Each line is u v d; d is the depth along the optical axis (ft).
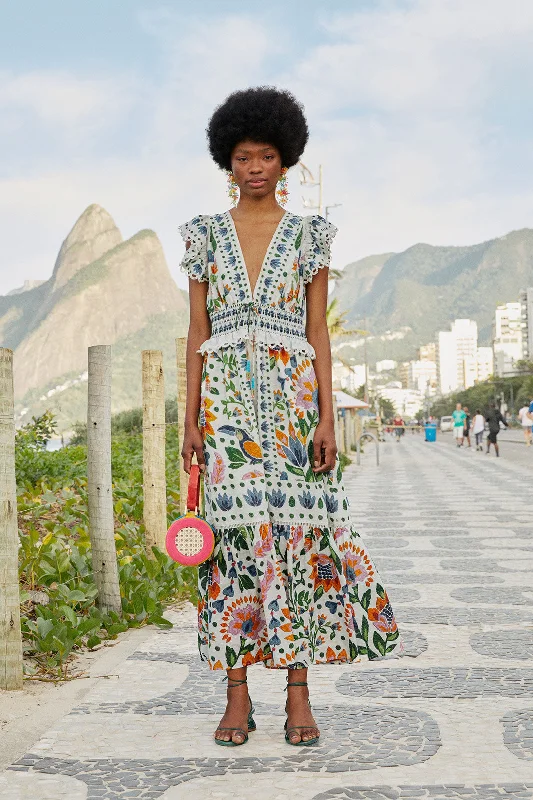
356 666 11.98
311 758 8.45
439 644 13.20
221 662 8.83
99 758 8.51
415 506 38.17
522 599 16.84
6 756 8.65
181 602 16.75
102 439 14.60
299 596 8.84
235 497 8.79
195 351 9.36
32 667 11.94
